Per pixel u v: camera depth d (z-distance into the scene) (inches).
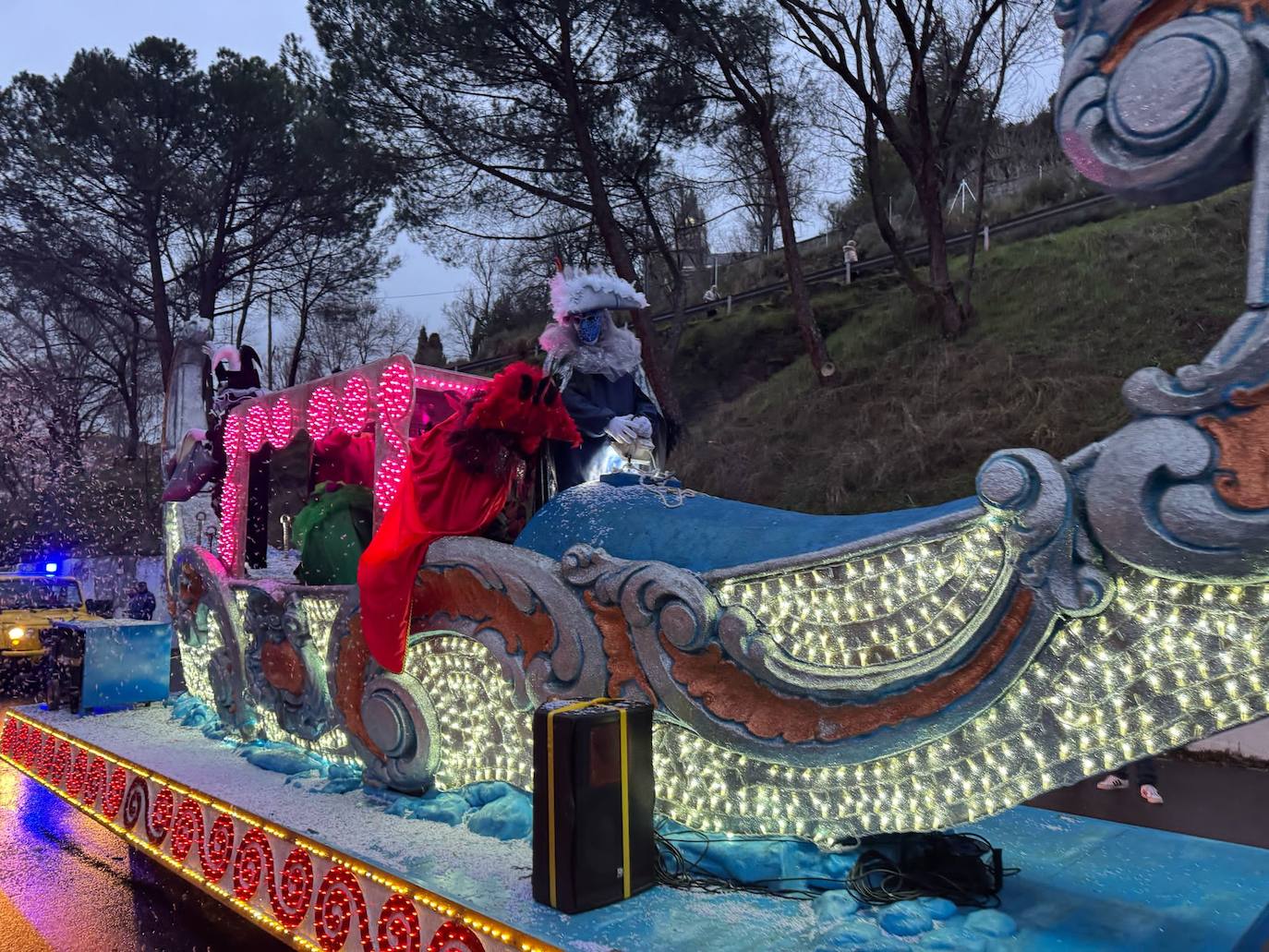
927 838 126.3
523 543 157.5
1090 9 95.4
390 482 195.5
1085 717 97.7
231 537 251.9
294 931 144.7
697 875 127.8
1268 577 84.4
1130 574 94.1
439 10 653.3
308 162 882.1
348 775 185.2
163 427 307.6
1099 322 662.5
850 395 703.7
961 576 104.5
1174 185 90.4
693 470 690.8
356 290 1085.8
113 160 849.5
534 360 1040.2
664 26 668.1
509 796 155.2
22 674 453.1
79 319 1114.1
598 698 131.6
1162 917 112.0
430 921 119.3
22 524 944.9
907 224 1087.0
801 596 117.6
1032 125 1077.8
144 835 195.5
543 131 714.2
